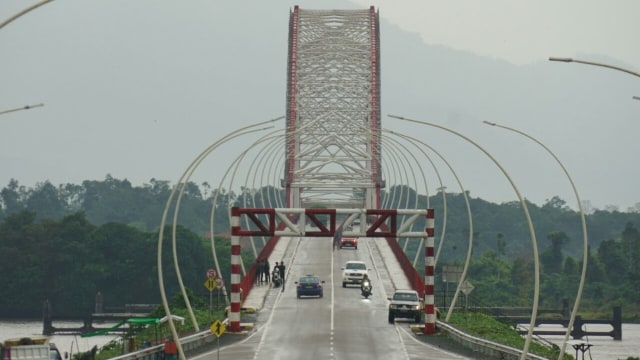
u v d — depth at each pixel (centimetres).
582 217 12150
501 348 12000
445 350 12762
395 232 14650
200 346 13050
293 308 16850
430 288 14438
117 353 12262
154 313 16300
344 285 19562
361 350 12594
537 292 11500
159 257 12525
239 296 14450
